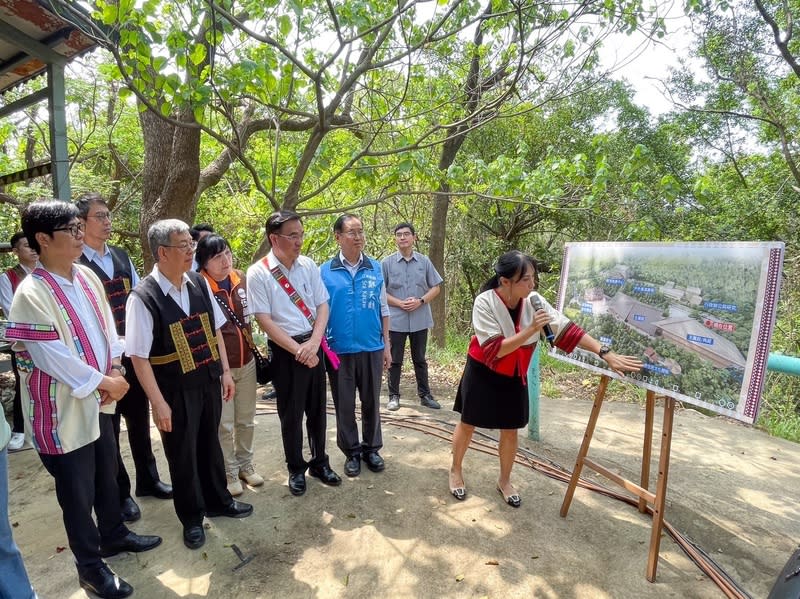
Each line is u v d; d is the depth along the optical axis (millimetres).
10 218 8438
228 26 3277
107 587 2250
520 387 2955
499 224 12305
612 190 8484
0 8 3559
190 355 2506
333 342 3389
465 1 4188
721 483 3645
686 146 12750
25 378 2078
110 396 2215
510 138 11016
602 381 2836
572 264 3135
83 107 8609
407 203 10570
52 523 2879
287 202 4633
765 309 2084
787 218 9547
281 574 2465
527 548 2680
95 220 2832
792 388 6098
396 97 5305
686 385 2332
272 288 2990
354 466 3453
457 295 12672
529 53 4105
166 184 4992
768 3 8125
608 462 3922
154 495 3133
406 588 2385
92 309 2281
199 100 3203
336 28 3215
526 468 3604
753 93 8430
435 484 3334
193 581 2404
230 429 3102
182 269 2461
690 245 2424
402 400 5293
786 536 2957
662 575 2498
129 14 2932
